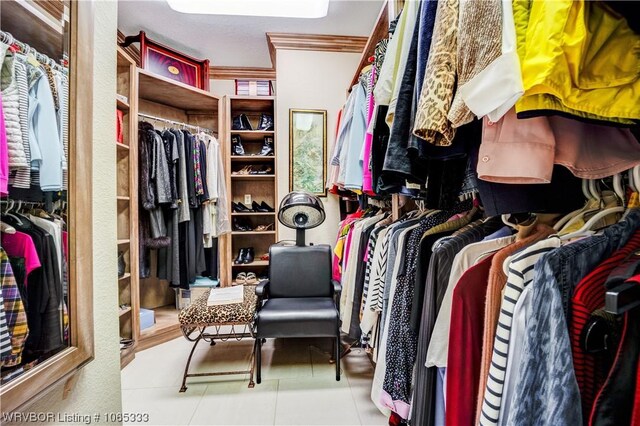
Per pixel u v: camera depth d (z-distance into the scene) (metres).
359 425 1.46
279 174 2.96
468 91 0.59
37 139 0.68
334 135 2.74
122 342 2.19
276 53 2.92
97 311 0.83
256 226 3.30
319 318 1.83
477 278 0.73
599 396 0.46
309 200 2.38
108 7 0.90
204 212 2.73
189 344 2.43
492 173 0.64
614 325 0.52
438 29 0.71
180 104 3.01
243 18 2.57
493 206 0.76
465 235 0.94
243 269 3.19
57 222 0.69
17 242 0.63
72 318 0.70
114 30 0.93
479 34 0.57
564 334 0.49
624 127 0.57
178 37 2.83
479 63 0.57
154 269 2.96
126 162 2.31
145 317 2.44
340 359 2.03
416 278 1.04
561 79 0.48
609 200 0.75
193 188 2.61
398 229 1.37
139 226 2.43
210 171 2.72
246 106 3.21
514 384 0.58
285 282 2.29
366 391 1.74
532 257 0.62
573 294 0.52
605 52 0.48
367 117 1.52
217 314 1.86
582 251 0.55
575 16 0.46
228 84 3.57
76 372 0.71
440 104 0.67
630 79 0.49
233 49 3.07
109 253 0.89
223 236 2.91
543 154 0.61
